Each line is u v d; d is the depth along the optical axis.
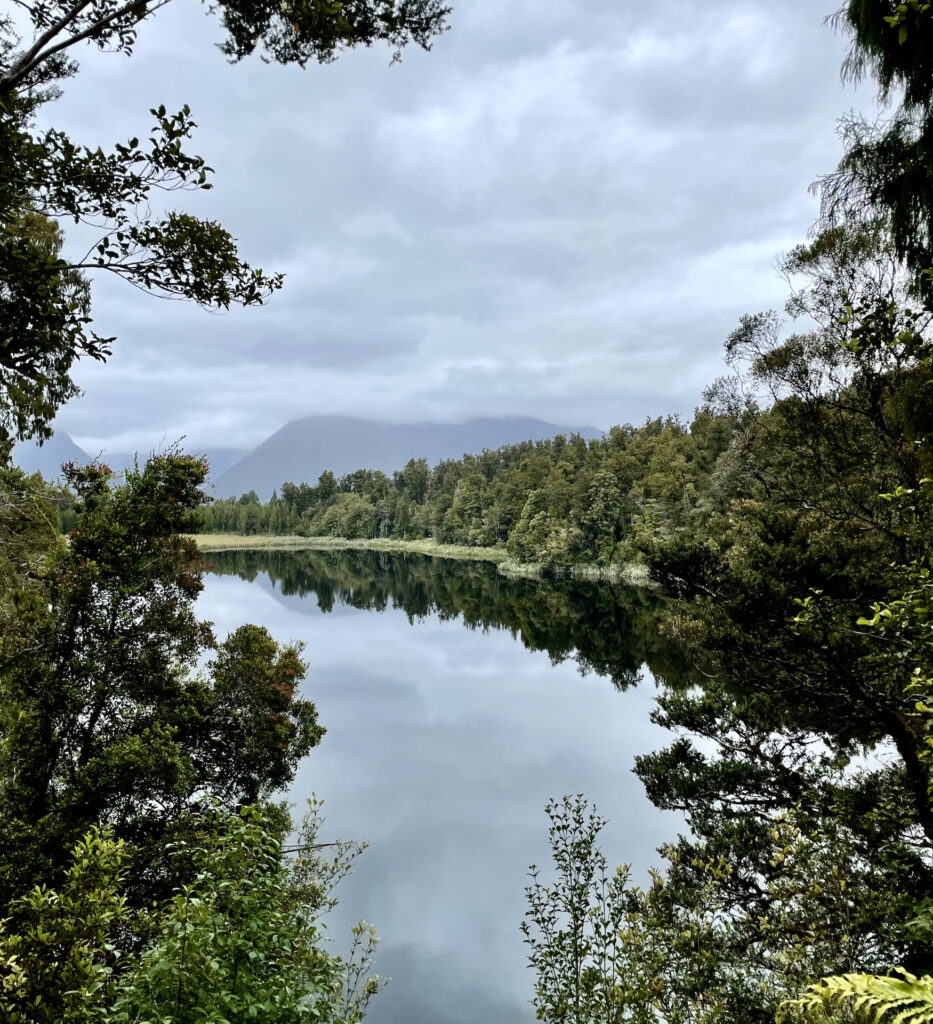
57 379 6.72
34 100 5.30
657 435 84.12
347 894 10.55
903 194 5.47
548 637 36.09
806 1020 3.13
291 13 4.17
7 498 11.92
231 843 3.66
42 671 8.57
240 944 3.12
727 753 8.48
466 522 106.50
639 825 12.48
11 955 3.25
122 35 3.58
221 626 34.69
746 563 7.27
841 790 6.72
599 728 19.52
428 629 40.78
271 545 123.06
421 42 5.01
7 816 7.63
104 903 3.77
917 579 3.52
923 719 4.89
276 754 11.30
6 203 3.41
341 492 151.50
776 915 4.21
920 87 5.05
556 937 4.51
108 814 8.70
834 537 7.18
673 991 4.04
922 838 5.71
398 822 13.27
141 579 9.68
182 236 3.55
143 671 9.53
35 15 3.65
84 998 3.04
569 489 73.25
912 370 5.65
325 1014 3.40
